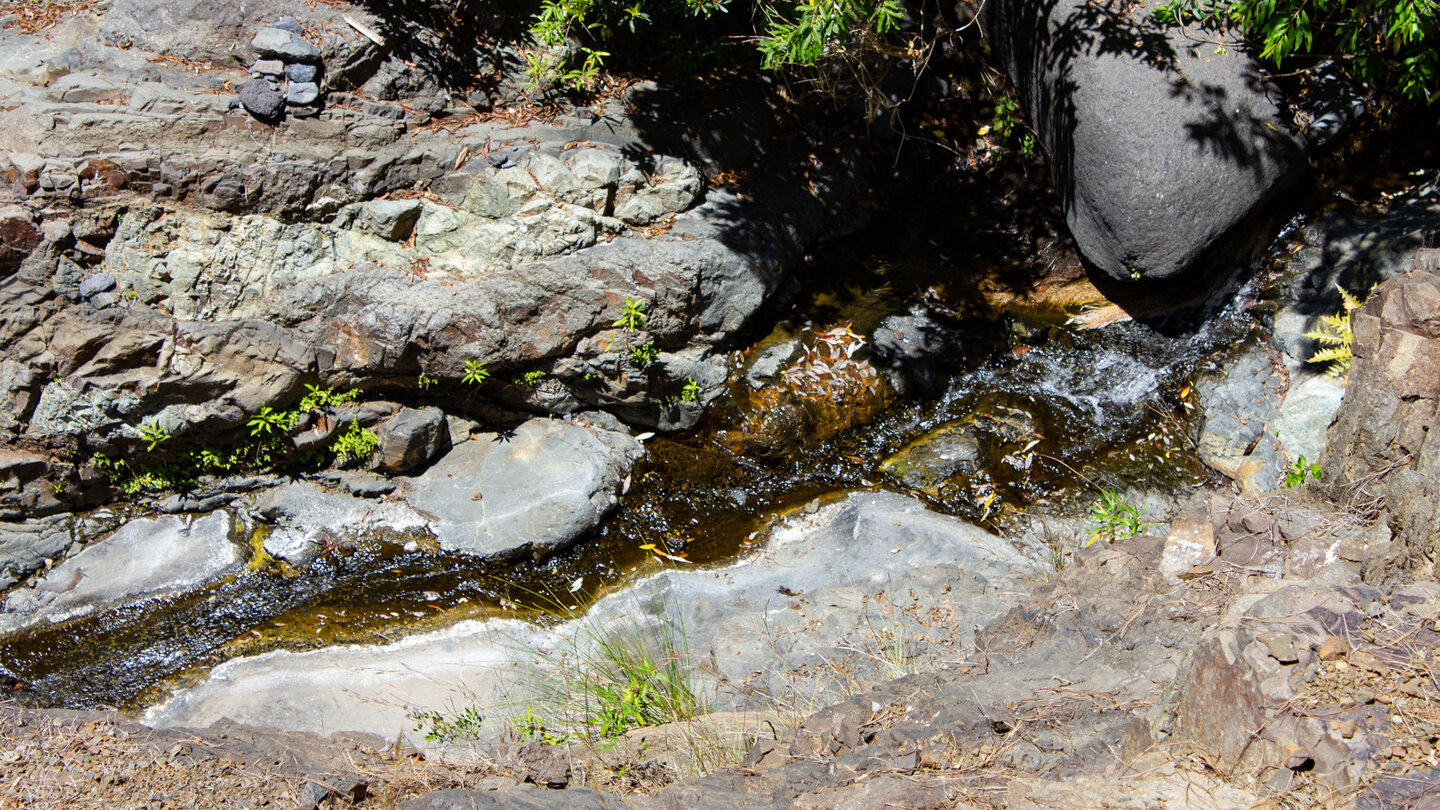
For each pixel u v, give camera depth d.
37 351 5.67
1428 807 2.19
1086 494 6.55
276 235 6.12
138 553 5.96
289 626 5.70
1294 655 2.57
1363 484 3.86
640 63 7.45
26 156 5.61
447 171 6.59
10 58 6.01
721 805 3.04
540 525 6.17
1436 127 7.20
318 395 6.23
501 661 5.44
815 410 6.93
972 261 7.86
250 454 6.32
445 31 6.80
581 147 6.86
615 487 6.51
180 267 5.88
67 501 6.02
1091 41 6.83
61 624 5.64
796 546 6.24
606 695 4.75
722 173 7.41
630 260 6.54
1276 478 6.36
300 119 6.24
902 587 5.45
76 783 3.36
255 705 5.13
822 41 6.20
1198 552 3.93
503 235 6.44
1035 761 2.92
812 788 3.12
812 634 5.12
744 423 6.87
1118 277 7.09
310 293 6.10
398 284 6.27
